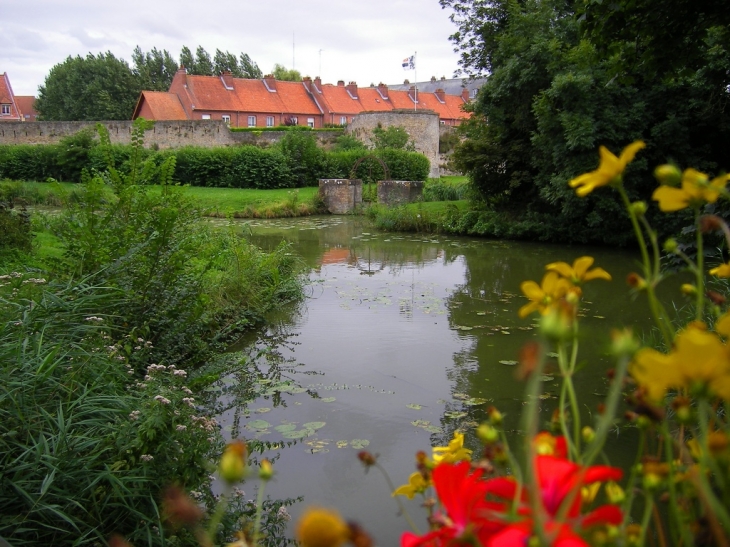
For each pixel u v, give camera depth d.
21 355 2.56
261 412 4.12
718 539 0.60
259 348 5.62
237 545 0.75
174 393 3.05
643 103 11.81
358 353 5.51
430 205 18.86
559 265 0.95
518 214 15.34
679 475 0.80
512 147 14.77
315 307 7.35
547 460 0.70
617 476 0.65
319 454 3.52
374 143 32.84
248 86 41.53
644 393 0.75
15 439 2.30
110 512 2.30
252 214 19.56
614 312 7.02
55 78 50.12
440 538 0.69
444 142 37.16
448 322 6.66
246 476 0.73
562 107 12.55
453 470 0.76
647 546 1.98
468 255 12.12
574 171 12.23
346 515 2.87
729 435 0.63
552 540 0.51
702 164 12.02
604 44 5.41
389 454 3.53
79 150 25.42
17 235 6.98
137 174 5.17
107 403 2.72
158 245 4.44
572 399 0.82
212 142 30.64
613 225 12.95
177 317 4.60
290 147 26.23
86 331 3.28
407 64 41.62
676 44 5.24
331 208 21.48
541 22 14.00
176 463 2.43
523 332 6.25
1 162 26.16
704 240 6.20
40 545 2.11
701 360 0.53
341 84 45.06
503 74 14.20
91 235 4.22
